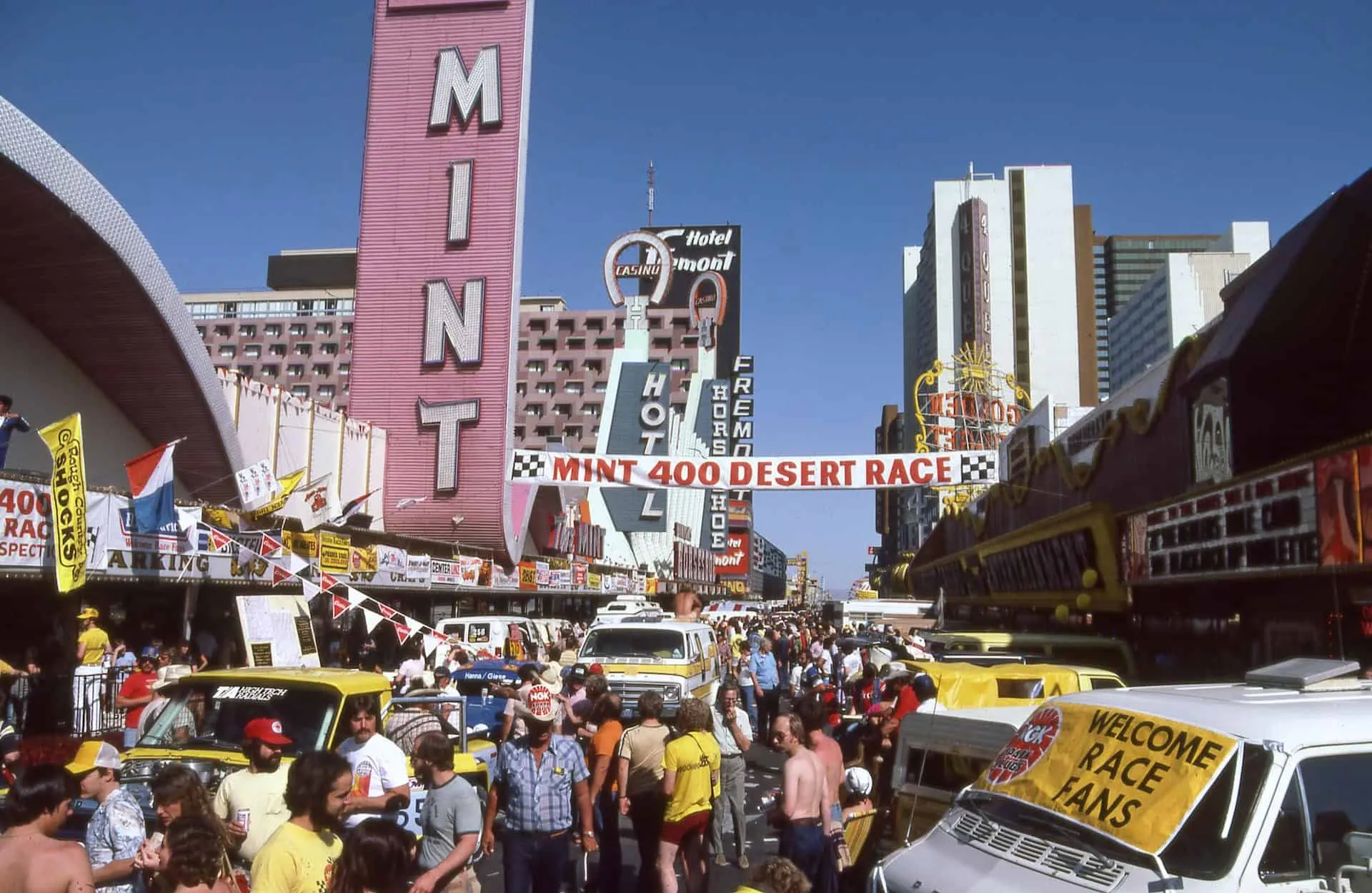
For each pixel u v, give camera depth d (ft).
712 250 388.78
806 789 23.00
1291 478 35.58
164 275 62.13
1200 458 50.72
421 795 25.80
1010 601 91.50
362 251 113.50
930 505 442.50
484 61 114.42
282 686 25.13
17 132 50.29
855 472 71.15
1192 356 53.93
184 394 67.97
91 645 49.98
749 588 451.12
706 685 57.00
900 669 31.63
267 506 65.31
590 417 320.29
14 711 43.27
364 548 78.07
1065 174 497.87
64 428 44.93
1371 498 30.07
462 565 99.45
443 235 112.37
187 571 55.72
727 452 300.61
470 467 108.47
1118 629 72.95
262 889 14.53
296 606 50.44
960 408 227.61
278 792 19.57
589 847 23.18
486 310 110.52
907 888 16.17
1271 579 42.14
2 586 52.54
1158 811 14.60
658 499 259.39
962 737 24.08
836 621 144.66
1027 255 491.72
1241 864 13.52
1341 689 17.40
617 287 351.25
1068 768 16.53
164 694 31.09
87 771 18.08
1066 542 66.49
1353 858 13.42
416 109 115.14
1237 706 15.81
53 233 55.88
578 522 175.01
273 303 391.24
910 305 620.08
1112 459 66.80
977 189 504.43
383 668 76.18
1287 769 14.14
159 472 51.08
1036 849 15.39
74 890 13.93
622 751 26.68
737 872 31.42
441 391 110.11
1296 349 46.11
